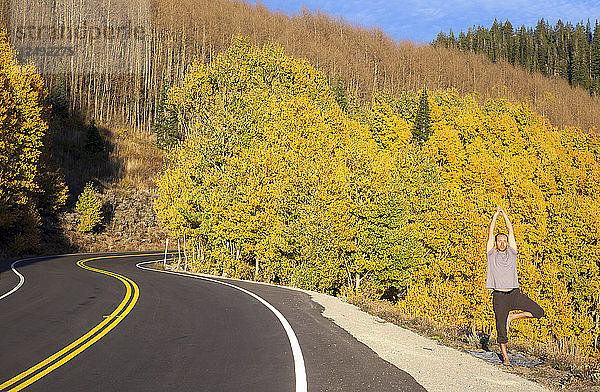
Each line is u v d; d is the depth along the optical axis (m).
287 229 32.66
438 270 37.66
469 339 9.28
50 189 53.44
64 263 33.25
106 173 71.81
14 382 6.02
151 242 61.22
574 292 43.09
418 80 167.00
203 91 57.75
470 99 144.12
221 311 12.02
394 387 5.70
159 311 12.03
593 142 87.12
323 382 5.89
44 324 10.23
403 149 62.75
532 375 6.82
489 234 7.68
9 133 43.12
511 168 59.78
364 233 34.16
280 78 60.16
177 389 5.68
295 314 11.58
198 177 39.69
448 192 48.66
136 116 105.44
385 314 12.53
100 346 8.10
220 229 35.22
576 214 45.75
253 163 34.94
